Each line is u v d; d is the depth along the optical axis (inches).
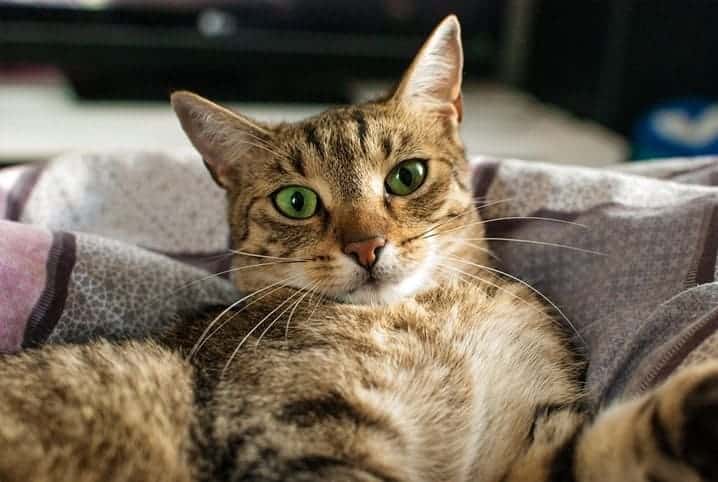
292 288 14.3
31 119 26.9
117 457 12.1
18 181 17.0
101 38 28.3
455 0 30.6
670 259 13.5
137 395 12.6
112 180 17.7
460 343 13.5
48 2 27.4
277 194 14.3
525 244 15.4
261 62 30.3
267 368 12.7
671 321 12.6
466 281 14.5
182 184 17.8
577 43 29.8
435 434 12.9
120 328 14.7
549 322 14.4
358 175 13.9
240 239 15.1
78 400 12.3
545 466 12.2
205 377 12.9
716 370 10.7
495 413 13.3
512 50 32.5
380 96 15.9
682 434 10.5
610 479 11.3
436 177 14.4
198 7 29.0
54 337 14.2
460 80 15.1
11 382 12.5
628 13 27.0
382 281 13.6
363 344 13.1
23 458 11.7
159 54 29.1
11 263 14.0
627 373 12.8
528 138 27.5
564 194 15.5
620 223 14.3
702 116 26.9
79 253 14.7
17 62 28.4
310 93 31.3
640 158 26.6
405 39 31.0
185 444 12.4
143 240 17.4
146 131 26.4
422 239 13.9
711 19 27.5
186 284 15.4
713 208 13.5
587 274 14.4
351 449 11.8
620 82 28.1
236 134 15.0
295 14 29.9
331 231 13.8
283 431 11.9
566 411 13.0
